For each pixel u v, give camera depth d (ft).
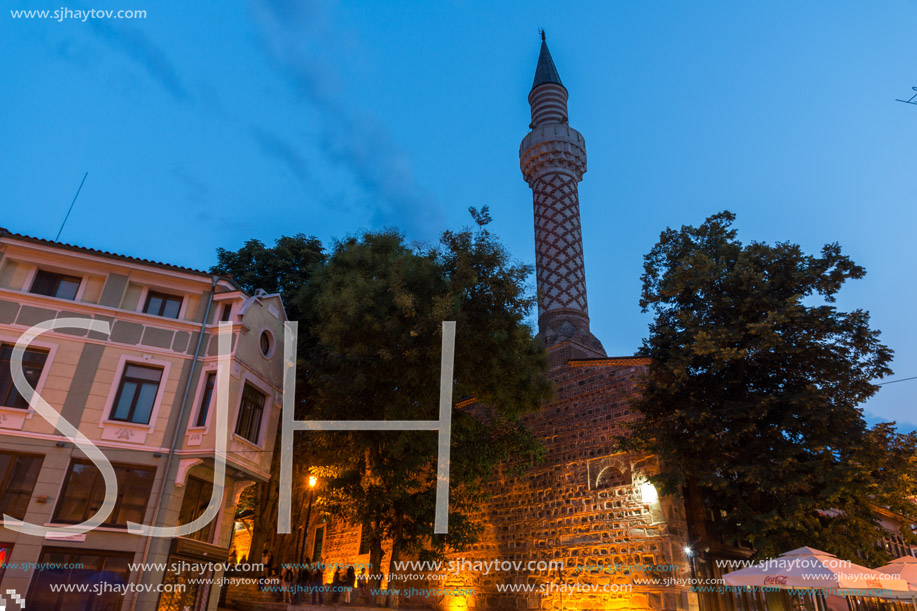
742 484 60.13
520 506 78.23
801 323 60.18
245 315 62.85
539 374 73.26
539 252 113.60
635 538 64.85
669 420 61.05
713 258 69.62
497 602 74.49
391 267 62.49
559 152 117.91
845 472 52.01
